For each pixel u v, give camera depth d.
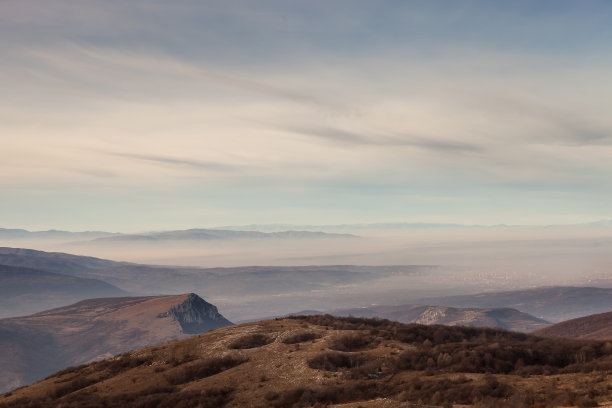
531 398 40.34
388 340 72.19
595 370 48.25
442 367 55.69
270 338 75.44
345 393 48.41
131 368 71.38
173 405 51.91
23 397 65.12
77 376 72.00
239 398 51.66
